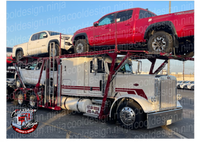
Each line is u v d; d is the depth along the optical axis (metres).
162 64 7.15
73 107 7.20
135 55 6.01
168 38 6.25
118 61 6.64
